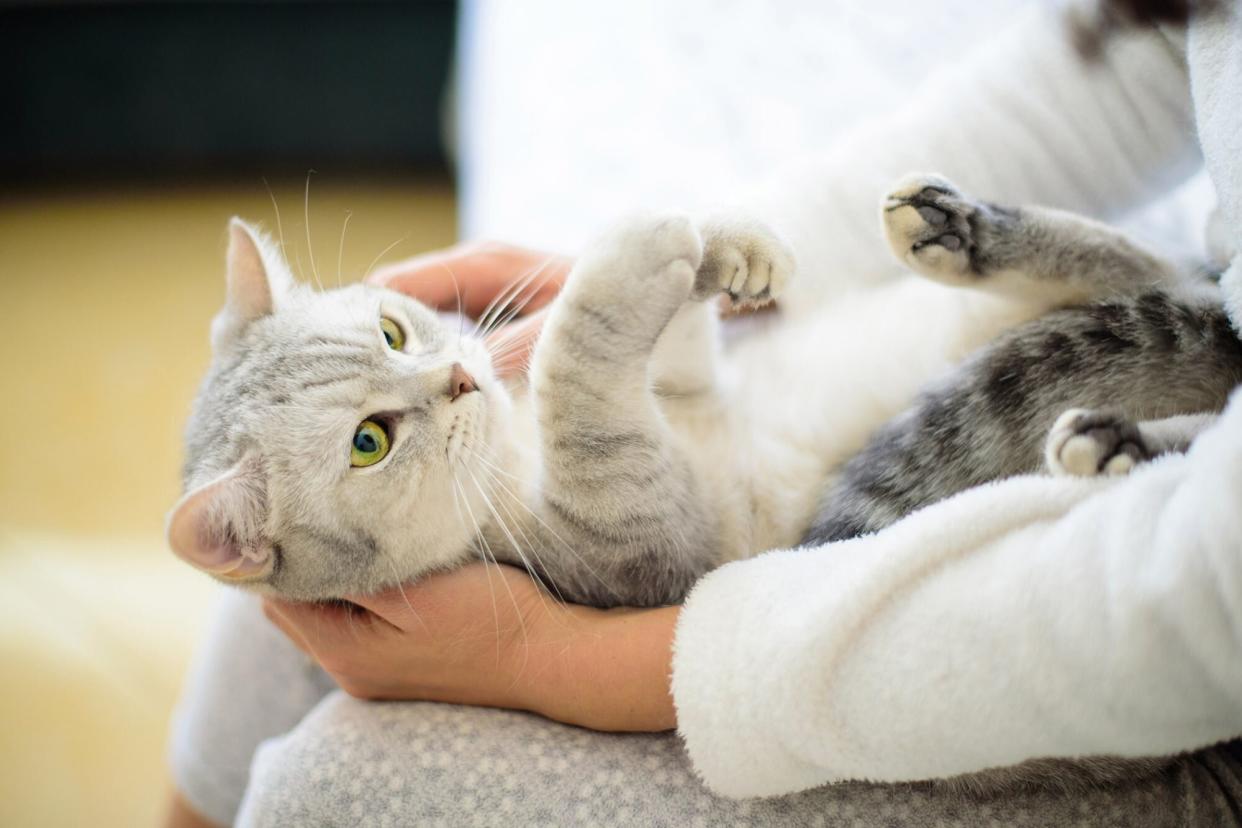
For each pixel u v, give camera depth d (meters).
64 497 2.54
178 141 3.71
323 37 3.56
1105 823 0.84
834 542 0.92
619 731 0.93
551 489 1.06
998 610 0.70
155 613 2.26
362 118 3.70
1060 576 0.69
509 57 1.97
